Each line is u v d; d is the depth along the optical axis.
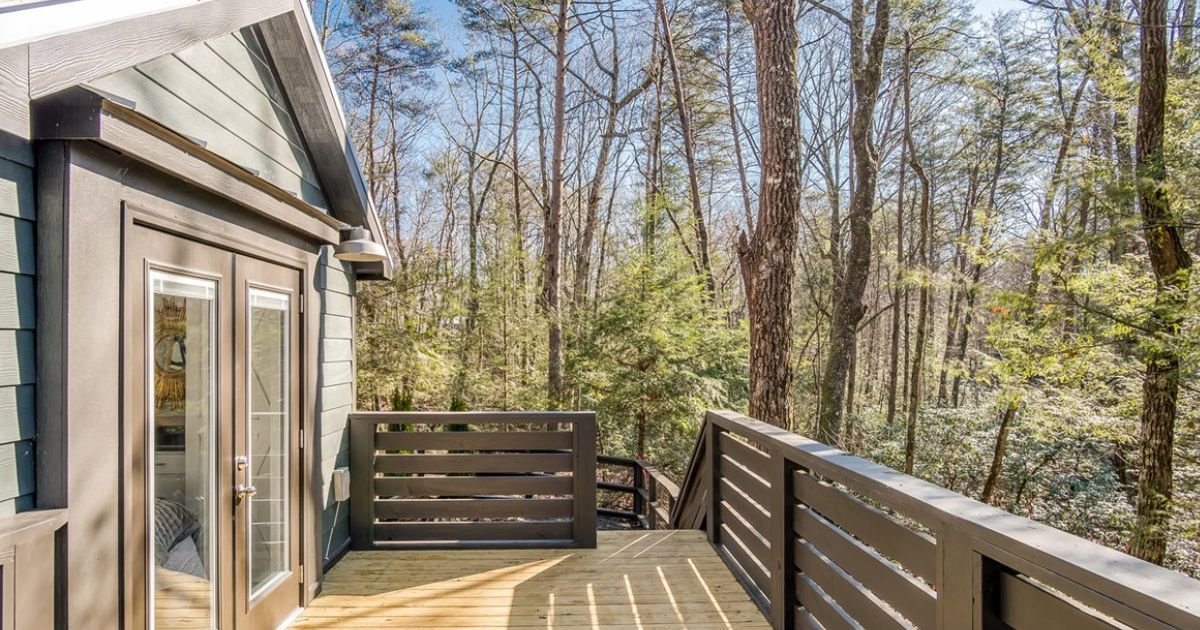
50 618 1.43
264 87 2.85
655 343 7.69
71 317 1.51
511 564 3.47
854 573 2.04
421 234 16.39
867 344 18.45
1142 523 6.18
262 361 2.61
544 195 15.34
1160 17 5.64
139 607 1.78
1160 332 5.39
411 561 3.53
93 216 1.59
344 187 3.52
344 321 3.70
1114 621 1.12
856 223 9.21
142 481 1.81
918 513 1.61
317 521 3.13
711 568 3.38
